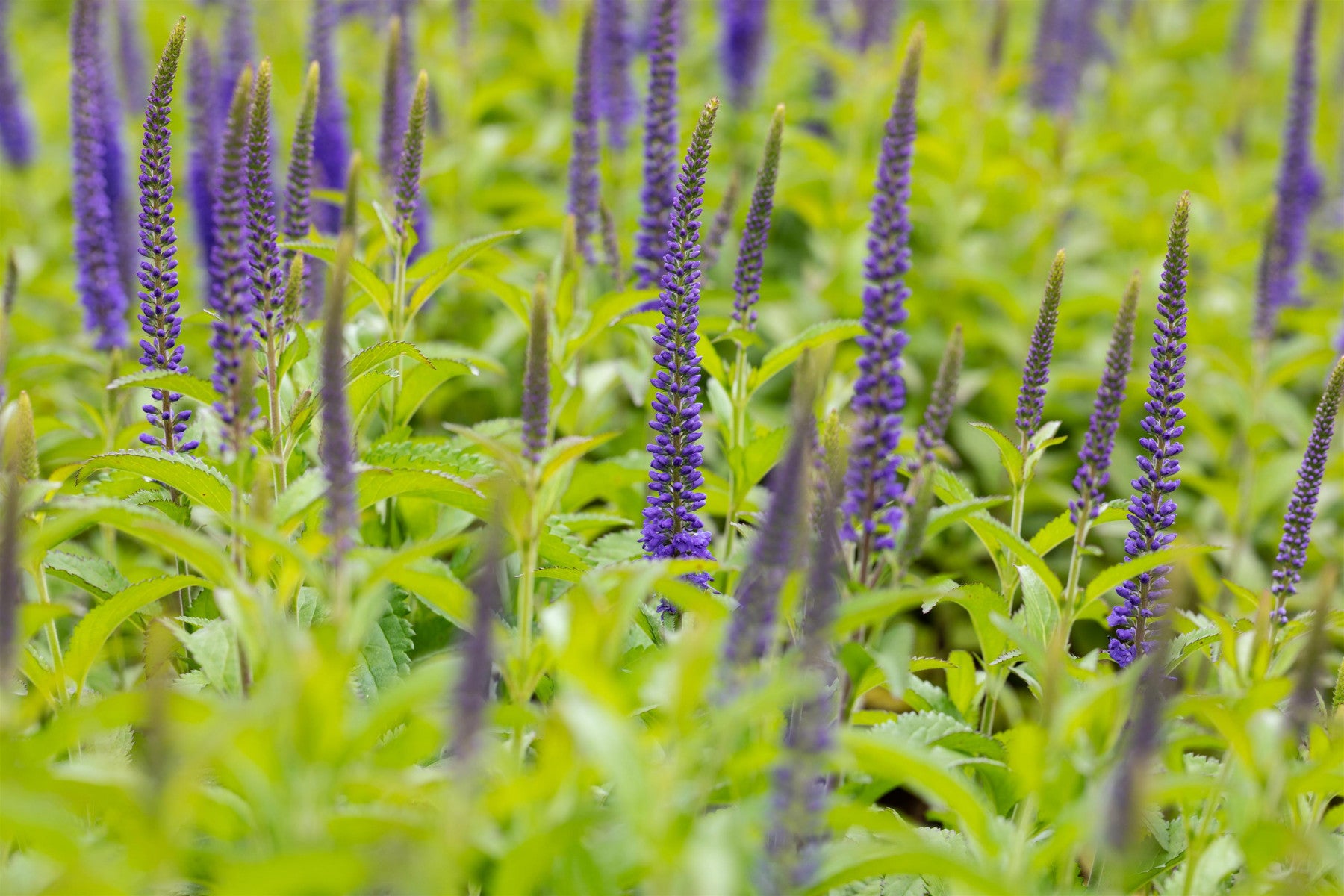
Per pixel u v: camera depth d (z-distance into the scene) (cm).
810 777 325
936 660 473
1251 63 1402
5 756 316
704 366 576
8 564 317
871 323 449
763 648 372
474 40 1072
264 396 523
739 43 1081
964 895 363
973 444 894
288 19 1346
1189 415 870
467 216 1012
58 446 708
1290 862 425
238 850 345
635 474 628
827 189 1102
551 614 344
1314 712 433
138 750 467
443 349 614
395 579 378
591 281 832
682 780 354
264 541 375
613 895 350
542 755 323
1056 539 507
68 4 1590
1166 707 368
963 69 1282
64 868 315
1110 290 1018
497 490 313
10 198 1088
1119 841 329
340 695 315
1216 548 437
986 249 1113
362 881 286
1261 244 886
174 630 401
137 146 1027
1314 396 1062
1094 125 1397
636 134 1097
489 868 375
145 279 507
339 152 881
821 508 406
